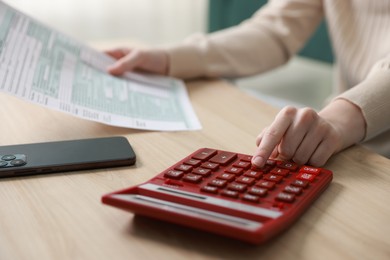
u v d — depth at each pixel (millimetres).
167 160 552
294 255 382
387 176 526
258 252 385
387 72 664
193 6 2287
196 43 909
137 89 758
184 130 641
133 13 2135
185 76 873
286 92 2127
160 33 2244
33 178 500
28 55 673
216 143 602
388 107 631
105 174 514
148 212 408
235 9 2086
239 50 930
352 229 420
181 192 441
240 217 406
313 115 557
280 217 399
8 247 387
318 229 418
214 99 771
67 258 375
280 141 545
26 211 439
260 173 480
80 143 564
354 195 480
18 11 740
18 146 548
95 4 2023
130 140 605
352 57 952
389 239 406
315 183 473
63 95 637
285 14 1001
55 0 1933
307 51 1937
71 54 768
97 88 708
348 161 563
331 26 988
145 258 377
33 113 684
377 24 905
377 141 753
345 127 599
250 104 749
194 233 409
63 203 454
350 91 646
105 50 870
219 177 469
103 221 425
